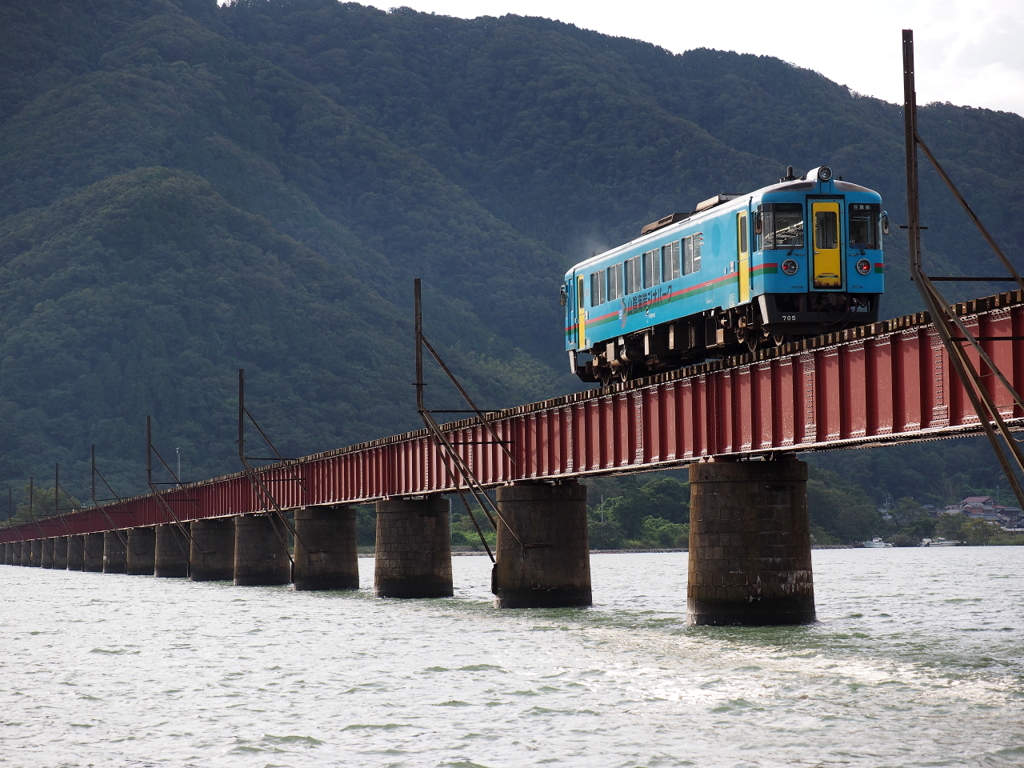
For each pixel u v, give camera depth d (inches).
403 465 4202.8
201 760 1646.2
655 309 3065.9
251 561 5807.1
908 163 1470.2
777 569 2610.7
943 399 1937.7
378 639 2972.4
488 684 2187.5
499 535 3516.2
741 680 2106.3
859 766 1514.5
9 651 2982.3
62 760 1659.7
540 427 3292.3
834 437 2199.8
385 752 1664.6
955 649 2529.5
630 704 1939.0
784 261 2591.0
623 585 5669.3
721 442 2549.2
